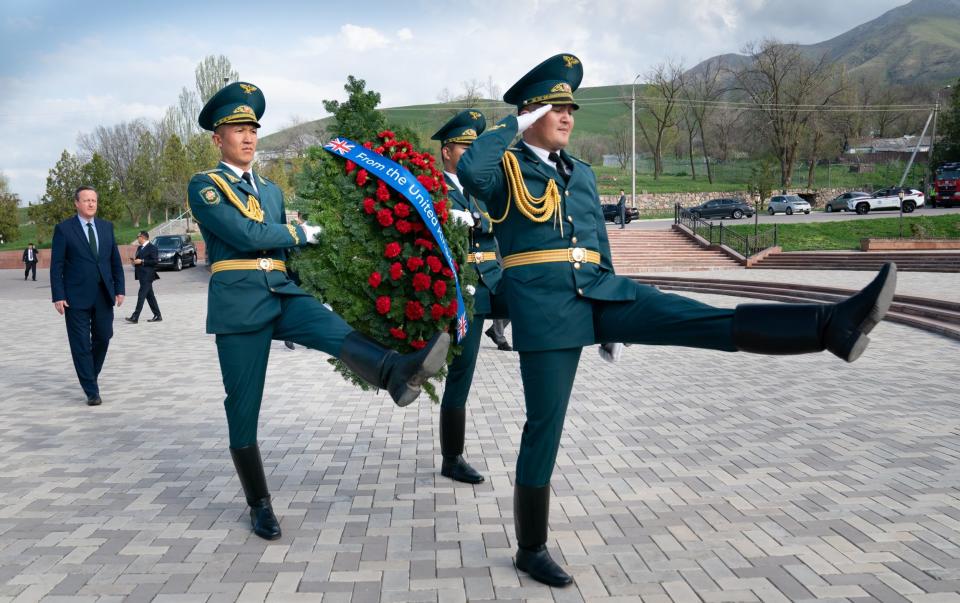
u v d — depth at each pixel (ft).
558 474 15.92
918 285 56.03
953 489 14.44
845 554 11.64
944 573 10.91
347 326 12.33
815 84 197.88
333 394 25.09
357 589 10.69
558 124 11.66
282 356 34.27
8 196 184.55
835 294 52.39
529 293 11.27
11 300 72.08
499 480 15.80
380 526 13.19
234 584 10.85
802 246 102.17
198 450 18.21
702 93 233.35
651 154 273.75
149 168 211.61
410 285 12.95
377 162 12.88
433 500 14.56
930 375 26.04
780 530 12.66
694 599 10.30
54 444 18.78
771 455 16.98
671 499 14.28
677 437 18.71
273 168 127.44
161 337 40.91
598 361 31.22
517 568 11.35
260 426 20.61
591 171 12.23
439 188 13.23
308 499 14.64
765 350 9.69
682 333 10.44
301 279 13.08
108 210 166.20
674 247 93.71
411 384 10.78
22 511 13.96
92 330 23.90
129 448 18.40
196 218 12.85
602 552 11.93
